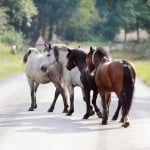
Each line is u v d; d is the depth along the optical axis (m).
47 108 21.50
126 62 16.73
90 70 18.33
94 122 17.86
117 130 16.31
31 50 21.41
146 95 26.80
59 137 15.21
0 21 78.06
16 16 87.56
